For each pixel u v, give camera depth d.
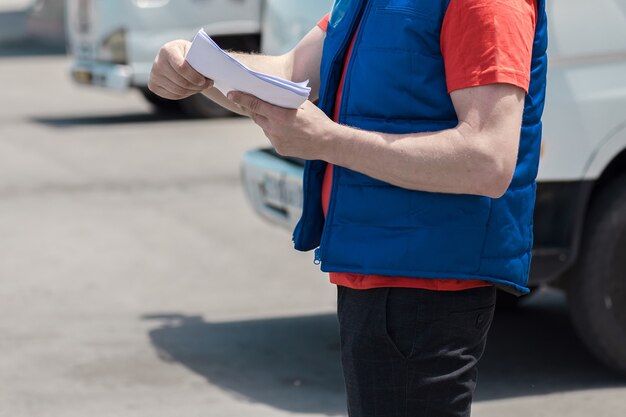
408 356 2.89
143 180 11.31
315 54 3.26
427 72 2.79
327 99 3.01
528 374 6.07
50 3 26.23
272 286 7.82
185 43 2.99
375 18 2.84
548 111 5.25
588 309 5.62
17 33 26.92
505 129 2.69
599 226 5.52
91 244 8.89
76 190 10.87
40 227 9.41
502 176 2.69
